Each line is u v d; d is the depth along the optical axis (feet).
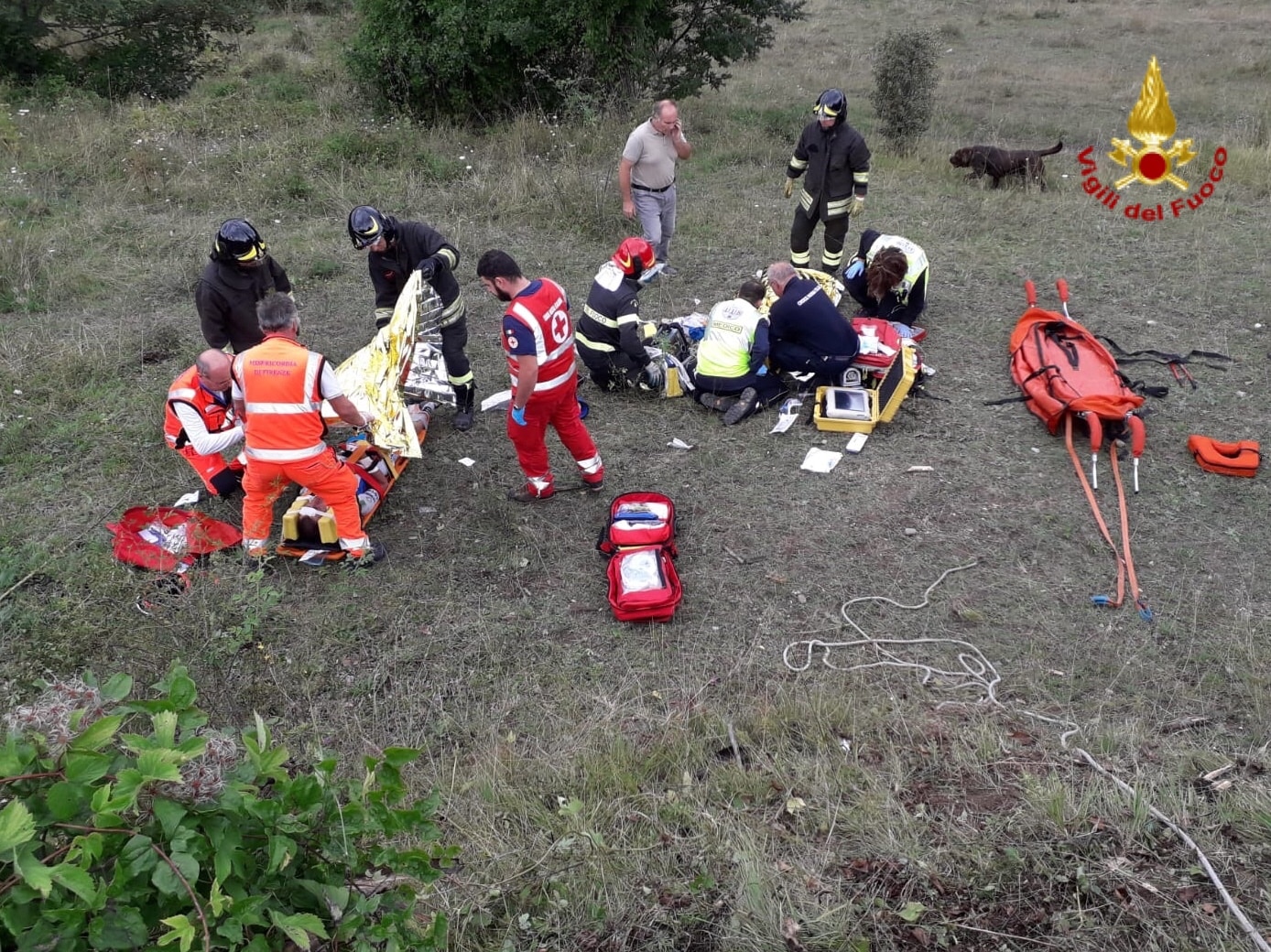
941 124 49.85
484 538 17.17
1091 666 13.91
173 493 18.25
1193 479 18.19
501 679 14.06
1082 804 11.40
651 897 10.66
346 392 18.07
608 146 39.86
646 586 15.11
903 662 14.11
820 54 68.18
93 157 36.70
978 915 10.29
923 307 24.40
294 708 13.44
